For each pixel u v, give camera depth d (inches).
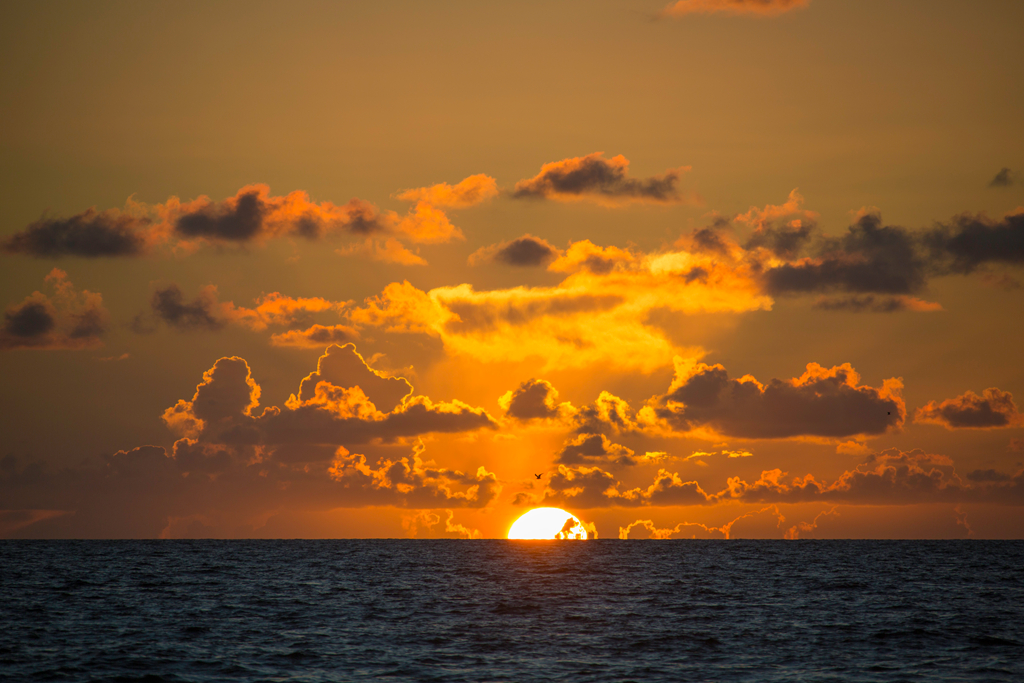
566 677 3491.6
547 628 4869.6
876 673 3597.4
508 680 3422.7
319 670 3607.3
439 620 5231.3
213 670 3592.5
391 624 5029.5
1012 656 3996.1
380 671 3590.1
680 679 3462.1
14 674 3469.5
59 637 4389.8
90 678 3405.5
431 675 3513.8
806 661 3855.8
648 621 5206.7
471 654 3998.5
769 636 4579.2
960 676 3545.8
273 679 3422.7
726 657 3946.9
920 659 3912.4
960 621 5231.3
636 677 3496.6
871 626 4987.7
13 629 4653.1
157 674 3496.6
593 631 4749.0
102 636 4448.8
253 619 5251.0
